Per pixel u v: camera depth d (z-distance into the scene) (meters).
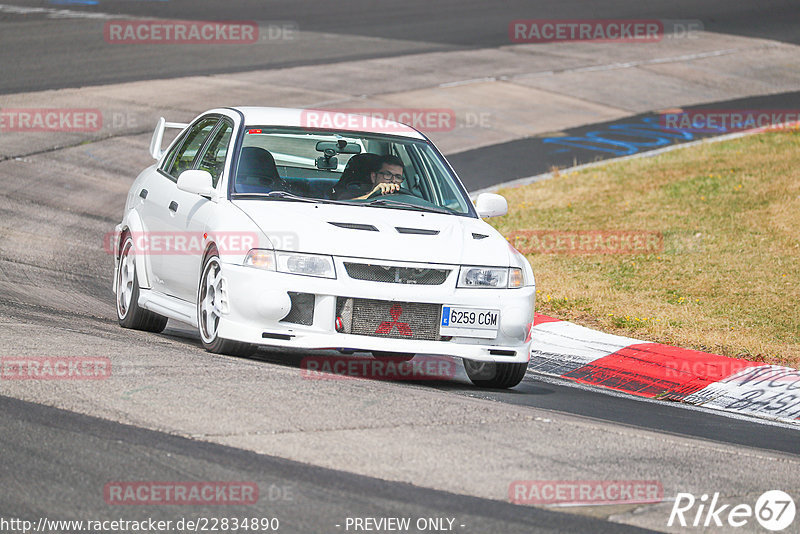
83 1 122.38
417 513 17.67
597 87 98.94
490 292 28.31
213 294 28.67
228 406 22.66
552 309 41.38
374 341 27.17
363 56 104.19
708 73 107.25
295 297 27.20
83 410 21.67
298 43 108.25
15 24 106.38
